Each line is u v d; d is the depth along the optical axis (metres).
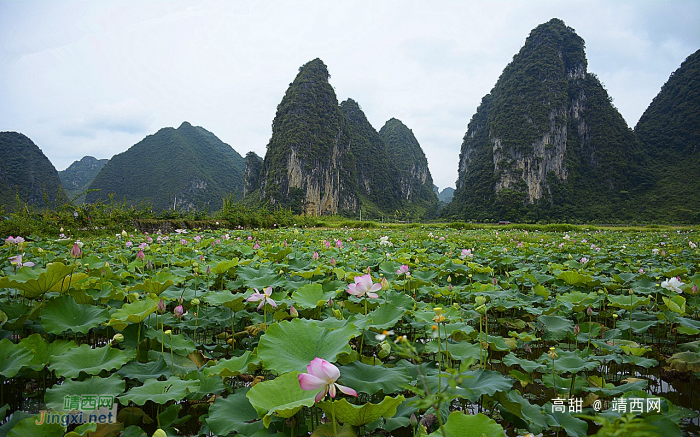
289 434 2.06
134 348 2.72
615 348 3.24
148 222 15.68
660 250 8.86
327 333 2.34
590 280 4.98
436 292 4.57
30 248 6.44
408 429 2.34
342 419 1.79
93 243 8.34
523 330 4.36
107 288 3.66
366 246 9.80
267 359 2.11
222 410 2.04
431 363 2.57
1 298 3.46
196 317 3.54
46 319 2.61
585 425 2.15
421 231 23.78
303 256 6.65
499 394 2.22
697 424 2.48
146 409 2.40
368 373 2.25
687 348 3.47
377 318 3.12
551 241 14.30
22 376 2.40
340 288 3.95
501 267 7.68
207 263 5.70
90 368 2.21
